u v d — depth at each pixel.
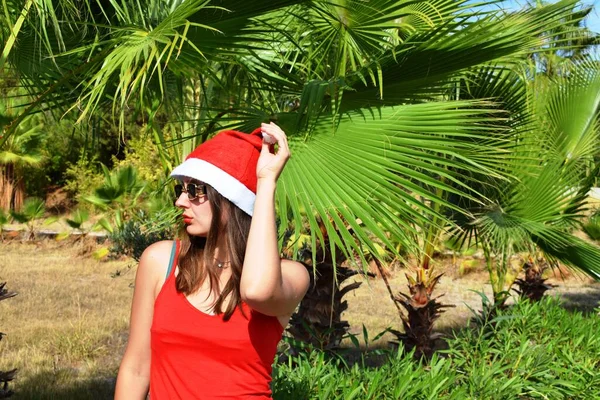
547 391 4.65
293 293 1.85
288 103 4.32
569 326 5.80
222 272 1.85
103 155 22.33
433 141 3.36
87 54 3.53
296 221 3.05
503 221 5.78
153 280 1.91
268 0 3.14
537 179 5.75
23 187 23.22
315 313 5.21
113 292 11.53
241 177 1.85
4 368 6.86
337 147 3.38
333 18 3.83
